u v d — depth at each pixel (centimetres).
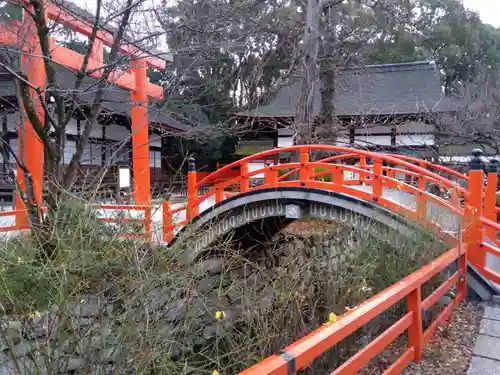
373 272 383
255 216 711
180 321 295
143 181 1137
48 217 455
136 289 275
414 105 1662
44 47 557
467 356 336
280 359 168
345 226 616
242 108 1589
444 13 2691
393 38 2298
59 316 246
